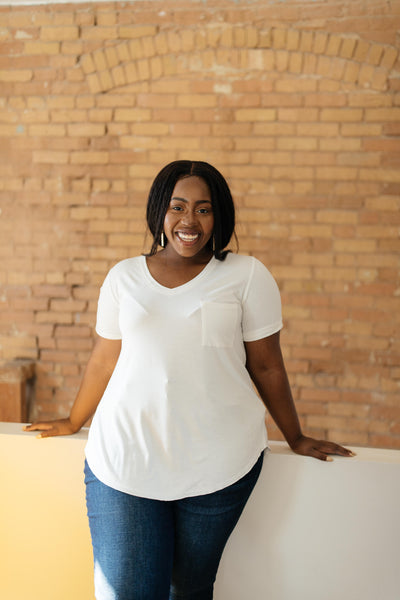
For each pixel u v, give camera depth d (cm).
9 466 180
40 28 344
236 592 173
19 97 350
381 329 342
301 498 168
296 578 171
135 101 344
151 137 346
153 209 147
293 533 169
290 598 171
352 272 341
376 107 330
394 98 327
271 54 332
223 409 138
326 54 328
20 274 362
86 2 339
